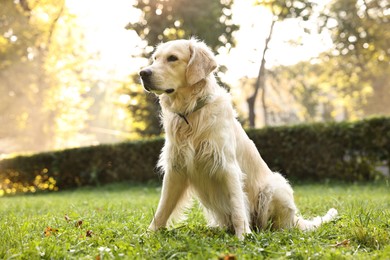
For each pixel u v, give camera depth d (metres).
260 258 2.94
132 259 2.93
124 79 23.91
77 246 3.38
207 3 22.14
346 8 25.56
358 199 6.75
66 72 29.06
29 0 21.62
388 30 25.33
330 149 11.85
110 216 5.19
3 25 19.86
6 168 15.58
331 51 28.44
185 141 4.00
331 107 38.91
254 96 22.59
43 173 15.27
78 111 31.97
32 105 27.45
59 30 26.50
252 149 4.55
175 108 4.08
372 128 11.45
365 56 26.70
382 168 11.60
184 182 4.20
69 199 9.49
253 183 4.47
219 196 4.10
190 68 4.02
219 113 4.01
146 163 13.80
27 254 3.07
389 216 4.40
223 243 3.35
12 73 24.62
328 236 3.68
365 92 30.62
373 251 3.13
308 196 7.99
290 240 3.46
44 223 4.64
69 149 14.80
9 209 6.99
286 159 12.33
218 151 3.93
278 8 22.38
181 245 3.25
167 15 22.22
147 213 5.38
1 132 29.55
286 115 34.72
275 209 4.43
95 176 14.27
